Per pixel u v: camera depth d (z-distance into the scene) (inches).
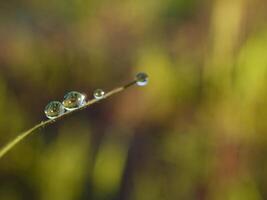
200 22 8.9
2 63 8.7
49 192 7.8
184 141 8.1
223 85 8.0
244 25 8.0
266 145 7.9
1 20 9.1
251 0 8.0
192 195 8.0
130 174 8.3
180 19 9.0
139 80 5.5
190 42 8.6
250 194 7.8
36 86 8.7
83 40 9.1
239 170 7.9
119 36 9.2
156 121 8.4
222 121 8.0
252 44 7.9
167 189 8.1
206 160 8.0
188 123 8.2
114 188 8.1
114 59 9.1
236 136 7.9
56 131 8.3
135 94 8.7
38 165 7.9
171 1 9.0
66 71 8.8
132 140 8.4
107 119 8.7
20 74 8.7
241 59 7.9
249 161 7.9
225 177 7.9
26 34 8.9
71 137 8.2
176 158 8.1
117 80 8.9
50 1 9.3
